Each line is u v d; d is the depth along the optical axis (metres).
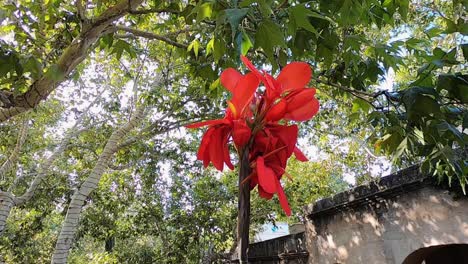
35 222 12.42
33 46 3.94
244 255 0.84
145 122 10.30
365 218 5.94
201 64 3.50
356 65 2.64
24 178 11.59
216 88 3.50
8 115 2.97
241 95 0.96
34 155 12.27
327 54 2.56
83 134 11.48
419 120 2.06
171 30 4.80
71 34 3.76
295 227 10.15
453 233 4.64
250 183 0.95
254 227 12.87
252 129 0.95
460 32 1.98
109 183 12.16
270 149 0.95
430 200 4.95
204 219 11.51
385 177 5.54
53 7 3.47
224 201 11.59
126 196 12.09
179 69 8.16
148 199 11.94
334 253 6.47
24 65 2.59
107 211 12.18
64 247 7.88
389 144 2.53
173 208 11.80
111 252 12.69
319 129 10.01
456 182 4.61
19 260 12.53
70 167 12.38
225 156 1.01
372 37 5.23
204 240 11.66
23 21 3.64
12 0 3.64
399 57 2.72
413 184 5.11
